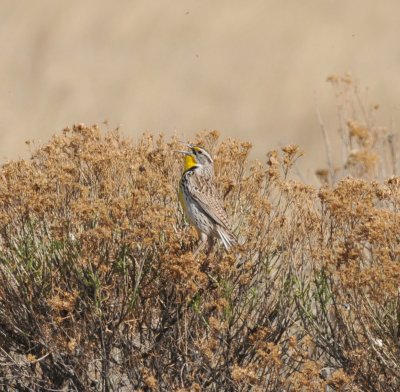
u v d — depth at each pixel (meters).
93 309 15.03
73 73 50.25
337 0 57.59
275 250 15.69
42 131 41.97
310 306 15.42
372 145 23.03
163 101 47.28
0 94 46.25
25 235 15.39
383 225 14.41
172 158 16.67
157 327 15.55
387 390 14.65
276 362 14.05
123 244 14.86
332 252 14.98
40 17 55.81
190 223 16.06
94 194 15.82
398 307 14.62
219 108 46.56
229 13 57.00
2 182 15.65
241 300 15.41
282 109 45.72
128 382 15.73
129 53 53.00
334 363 15.77
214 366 15.25
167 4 58.00
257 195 16.17
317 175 21.78
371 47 51.75
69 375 15.35
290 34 54.62
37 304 15.38
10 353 16.02
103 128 41.88
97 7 57.19
